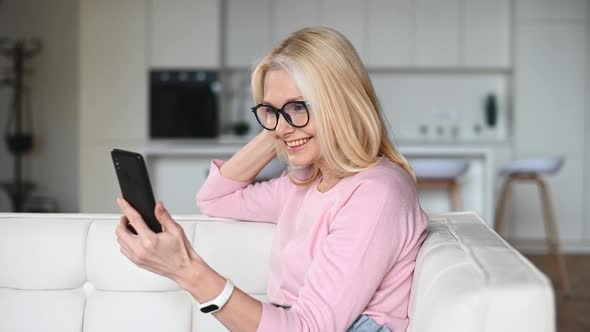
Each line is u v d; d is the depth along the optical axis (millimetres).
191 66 5895
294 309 1007
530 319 760
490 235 1163
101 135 5883
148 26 5891
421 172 3689
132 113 5883
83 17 5863
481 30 6078
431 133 6340
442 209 4008
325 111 1100
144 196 945
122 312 1377
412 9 6113
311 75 1094
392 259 1059
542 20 5816
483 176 4059
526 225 5840
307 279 1040
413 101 6352
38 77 6199
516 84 5848
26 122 6199
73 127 6207
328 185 1216
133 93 5883
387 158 1209
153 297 1381
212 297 956
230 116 6422
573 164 5797
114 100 5879
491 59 6086
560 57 5805
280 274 1289
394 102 6367
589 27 5785
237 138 6160
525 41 5836
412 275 1116
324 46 1110
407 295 1110
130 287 1384
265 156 1436
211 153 4574
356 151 1115
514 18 5840
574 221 5801
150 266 962
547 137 5828
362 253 1022
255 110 1218
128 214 943
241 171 1442
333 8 6180
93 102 5879
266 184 1452
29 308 1395
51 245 1408
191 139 5906
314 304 994
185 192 4664
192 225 1451
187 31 5887
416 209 1118
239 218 1466
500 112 6258
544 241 5824
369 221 1042
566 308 3678
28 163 6203
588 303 3803
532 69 5832
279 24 6234
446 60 6113
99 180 5867
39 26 6184
